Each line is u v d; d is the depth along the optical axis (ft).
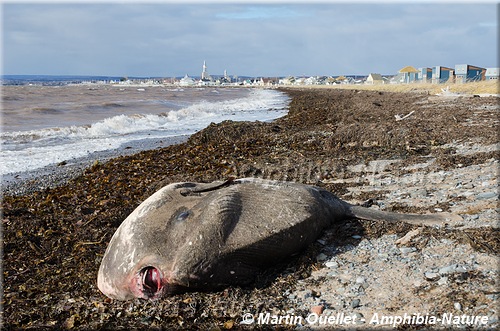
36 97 147.74
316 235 22.02
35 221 28.50
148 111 105.70
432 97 112.88
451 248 20.11
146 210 20.80
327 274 19.61
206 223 19.22
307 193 22.38
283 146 48.57
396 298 17.10
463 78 176.45
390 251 20.75
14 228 27.68
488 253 19.17
